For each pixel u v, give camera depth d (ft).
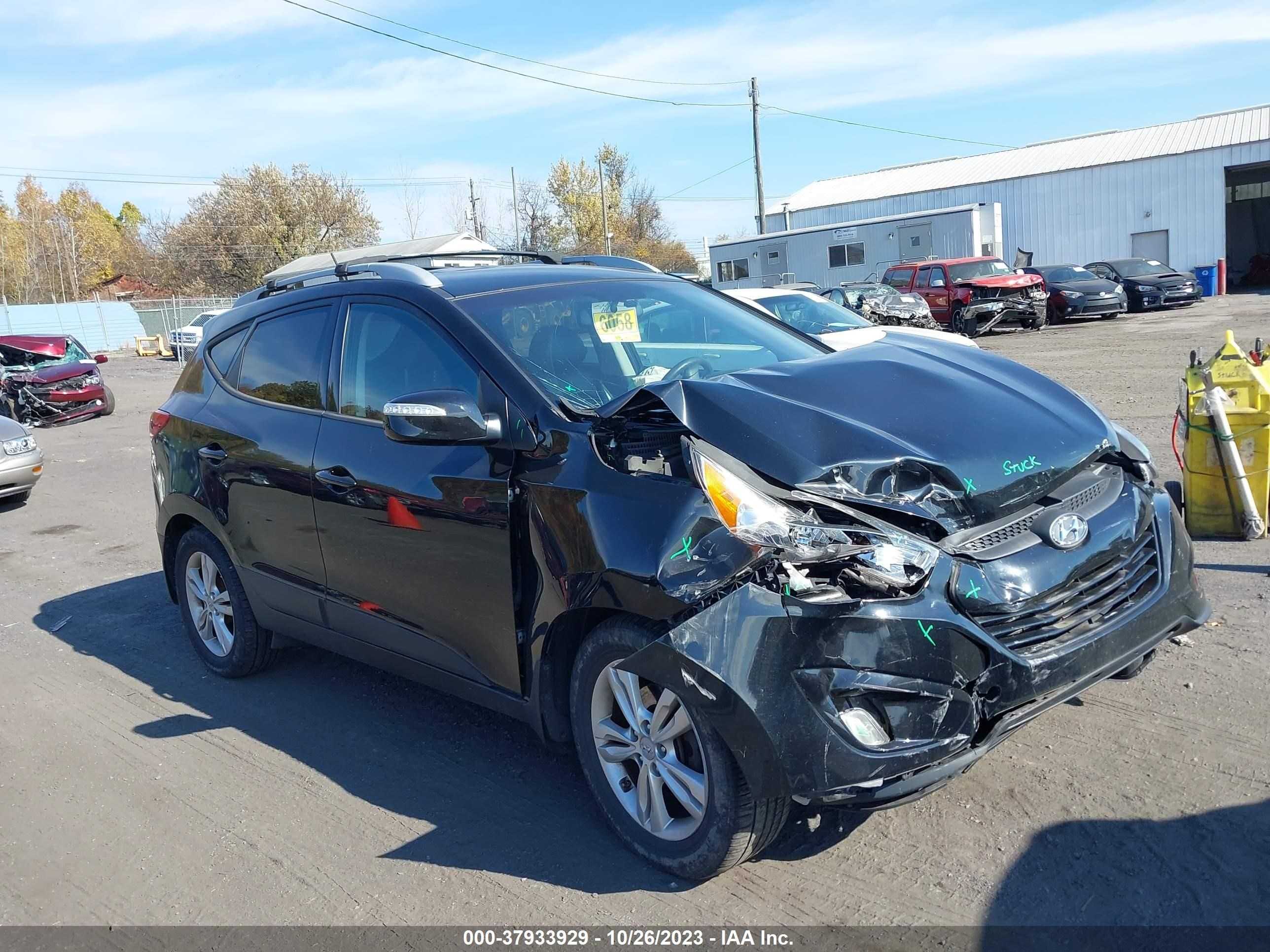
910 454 9.72
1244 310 78.79
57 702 16.47
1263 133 104.37
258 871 11.10
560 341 12.39
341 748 13.94
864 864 10.11
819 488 9.39
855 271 104.78
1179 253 108.68
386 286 13.53
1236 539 18.61
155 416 17.54
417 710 15.05
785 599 8.97
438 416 10.79
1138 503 10.85
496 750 13.50
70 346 63.00
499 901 10.13
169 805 12.76
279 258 183.11
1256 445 18.45
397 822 11.84
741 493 9.34
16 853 11.96
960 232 95.86
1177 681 13.20
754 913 9.56
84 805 12.97
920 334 18.60
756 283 115.96
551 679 11.01
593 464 10.43
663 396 10.32
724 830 9.47
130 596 22.44
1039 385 12.04
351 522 13.01
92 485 38.70
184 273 197.67
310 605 14.30
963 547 9.49
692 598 9.12
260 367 15.38
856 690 8.93
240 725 14.96
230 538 15.47
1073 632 9.73
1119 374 44.86
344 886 10.64
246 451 14.83
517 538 10.97
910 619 8.99
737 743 8.99
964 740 9.14
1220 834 9.93
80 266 256.52
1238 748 11.41
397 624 12.84
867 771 8.87
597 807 11.77
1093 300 79.00
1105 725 12.25
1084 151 121.39
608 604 9.83
